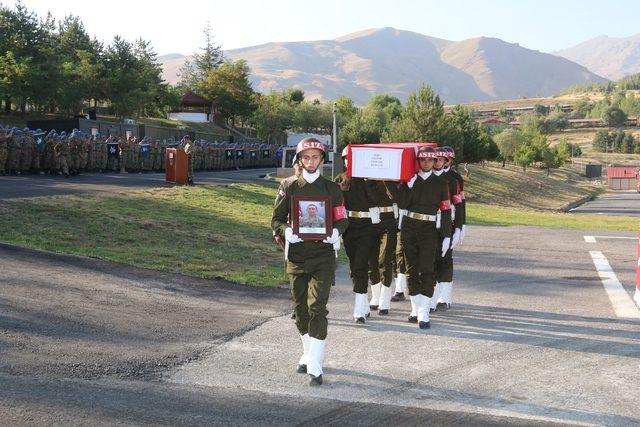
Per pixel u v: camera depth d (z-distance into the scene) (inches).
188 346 285.3
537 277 499.2
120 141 1288.1
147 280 408.5
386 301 369.4
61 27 3403.1
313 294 251.9
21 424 193.5
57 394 218.8
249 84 4345.5
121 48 3201.3
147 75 3528.5
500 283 474.0
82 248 483.8
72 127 1573.6
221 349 284.2
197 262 488.1
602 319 358.9
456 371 262.8
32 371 238.8
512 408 221.9
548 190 3671.3
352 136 2970.0
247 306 368.8
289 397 228.1
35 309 316.2
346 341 307.6
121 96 2930.6
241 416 208.1
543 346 302.0
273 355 278.5
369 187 344.8
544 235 786.2
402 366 268.7
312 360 245.6
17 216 571.5
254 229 698.2
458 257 600.4
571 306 394.0
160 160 1421.0
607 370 266.4
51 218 582.6
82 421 198.2
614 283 473.1
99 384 231.3
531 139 5241.1
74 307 328.5
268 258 543.2
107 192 818.8
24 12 2652.6
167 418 203.8
